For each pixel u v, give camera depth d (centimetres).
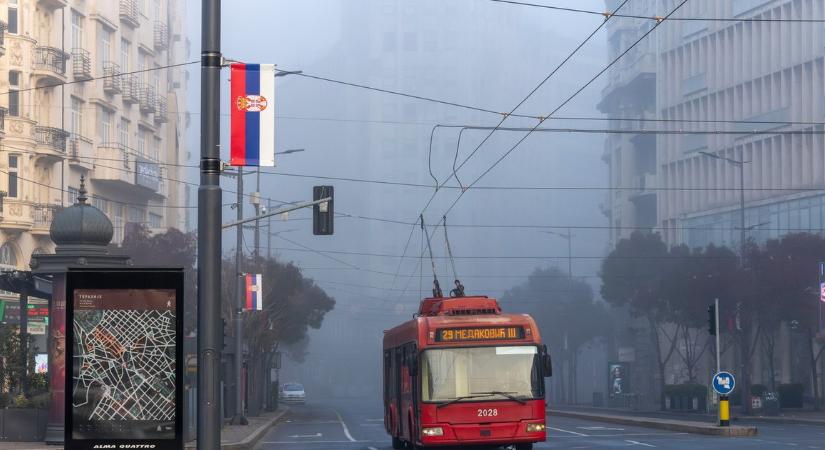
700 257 8275
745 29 10219
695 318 7925
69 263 3192
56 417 3198
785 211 9419
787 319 7238
